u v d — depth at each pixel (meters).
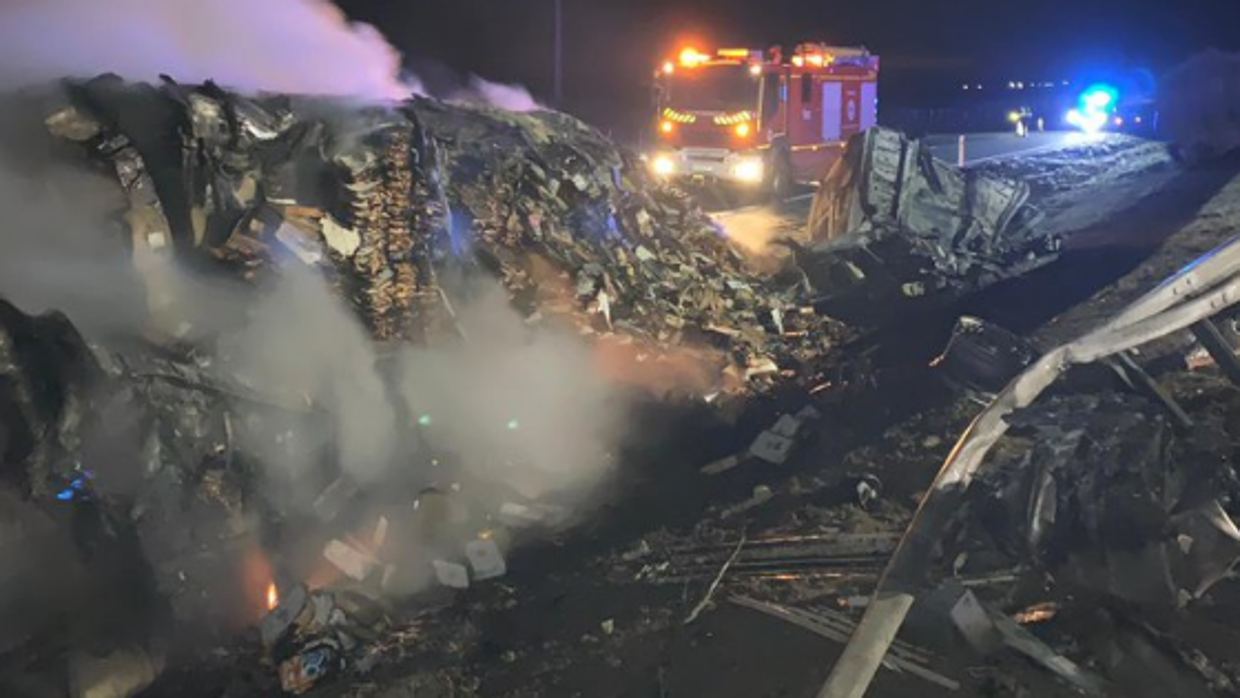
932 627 4.98
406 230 7.14
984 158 26.17
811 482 7.20
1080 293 12.10
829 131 22.41
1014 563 5.72
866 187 14.13
